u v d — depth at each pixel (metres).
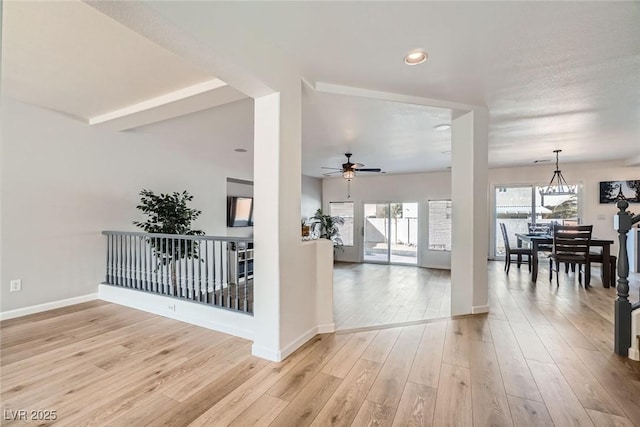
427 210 8.32
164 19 1.61
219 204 6.04
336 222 9.02
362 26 2.11
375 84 2.96
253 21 2.07
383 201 8.86
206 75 2.86
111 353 2.62
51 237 3.79
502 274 6.02
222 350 2.67
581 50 2.35
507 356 2.51
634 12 1.91
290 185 2.61
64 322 3.36
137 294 3.84
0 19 0.84
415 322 3.33
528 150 5.60
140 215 4.69
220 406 1.91
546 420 1.76
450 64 2.59
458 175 3.66
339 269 7.97
